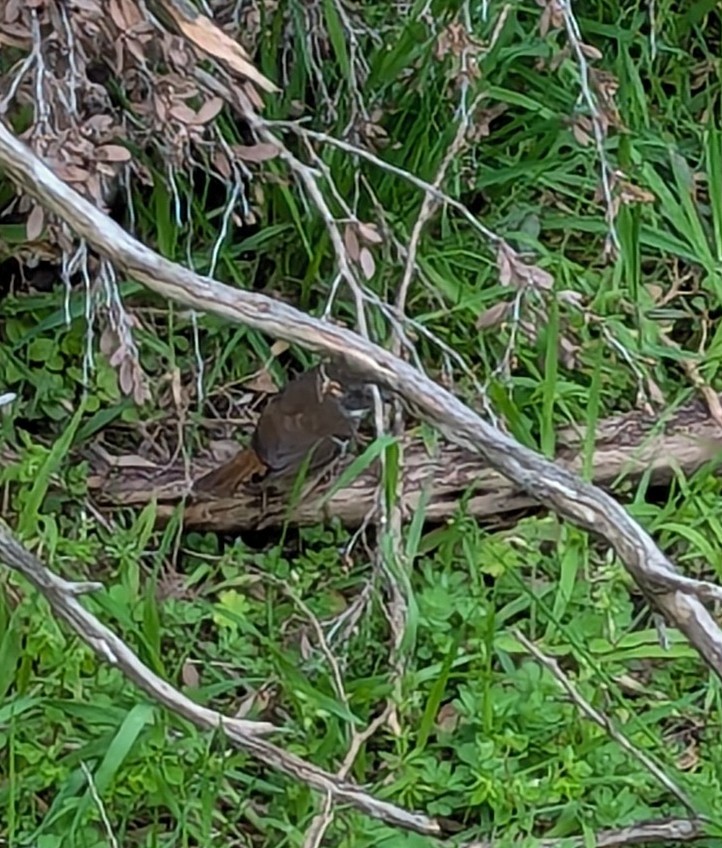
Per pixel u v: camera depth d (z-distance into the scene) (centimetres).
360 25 369
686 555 344
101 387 361
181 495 346
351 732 295
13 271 382
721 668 203
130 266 198
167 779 282
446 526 346
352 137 358
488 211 408
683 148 430
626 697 316
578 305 339
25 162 197
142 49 292
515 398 365
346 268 306
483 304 377
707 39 457
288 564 338
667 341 384
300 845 269
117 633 314
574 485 203
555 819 289
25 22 294
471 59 329
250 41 360
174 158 330
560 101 413
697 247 399
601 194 353
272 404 335
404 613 309
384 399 324
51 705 290
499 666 318
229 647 320
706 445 359
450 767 295
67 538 336
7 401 215
